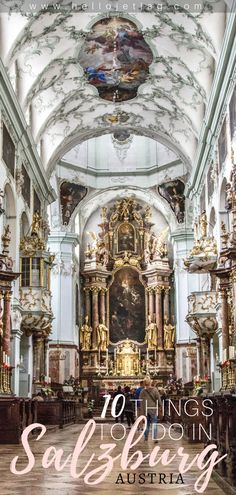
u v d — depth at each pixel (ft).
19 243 72.90
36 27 65.82
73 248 118.62
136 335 127.85
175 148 94.68
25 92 73.41
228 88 60.70
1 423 44.98
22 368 76.54
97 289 127.85
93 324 126.52
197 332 79.51
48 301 77.30
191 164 93.15
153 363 122.83
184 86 79.77
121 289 130.21
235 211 54.60
